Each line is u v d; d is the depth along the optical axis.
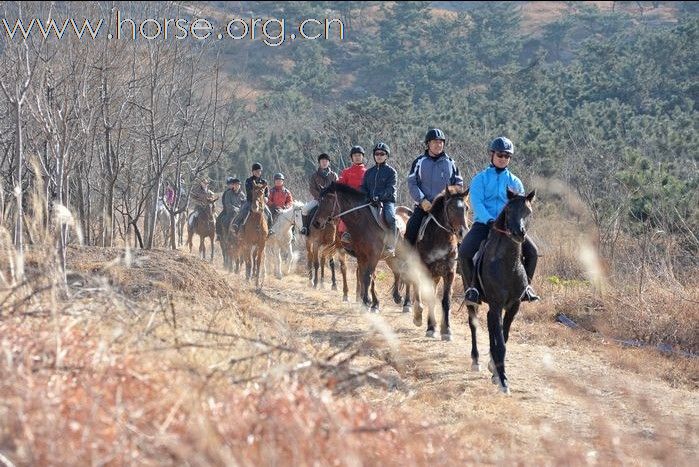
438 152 13.50
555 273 18.70
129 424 5.46
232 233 22.75
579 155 23.45
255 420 5.62
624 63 57.19
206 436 5.18
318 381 6.70
